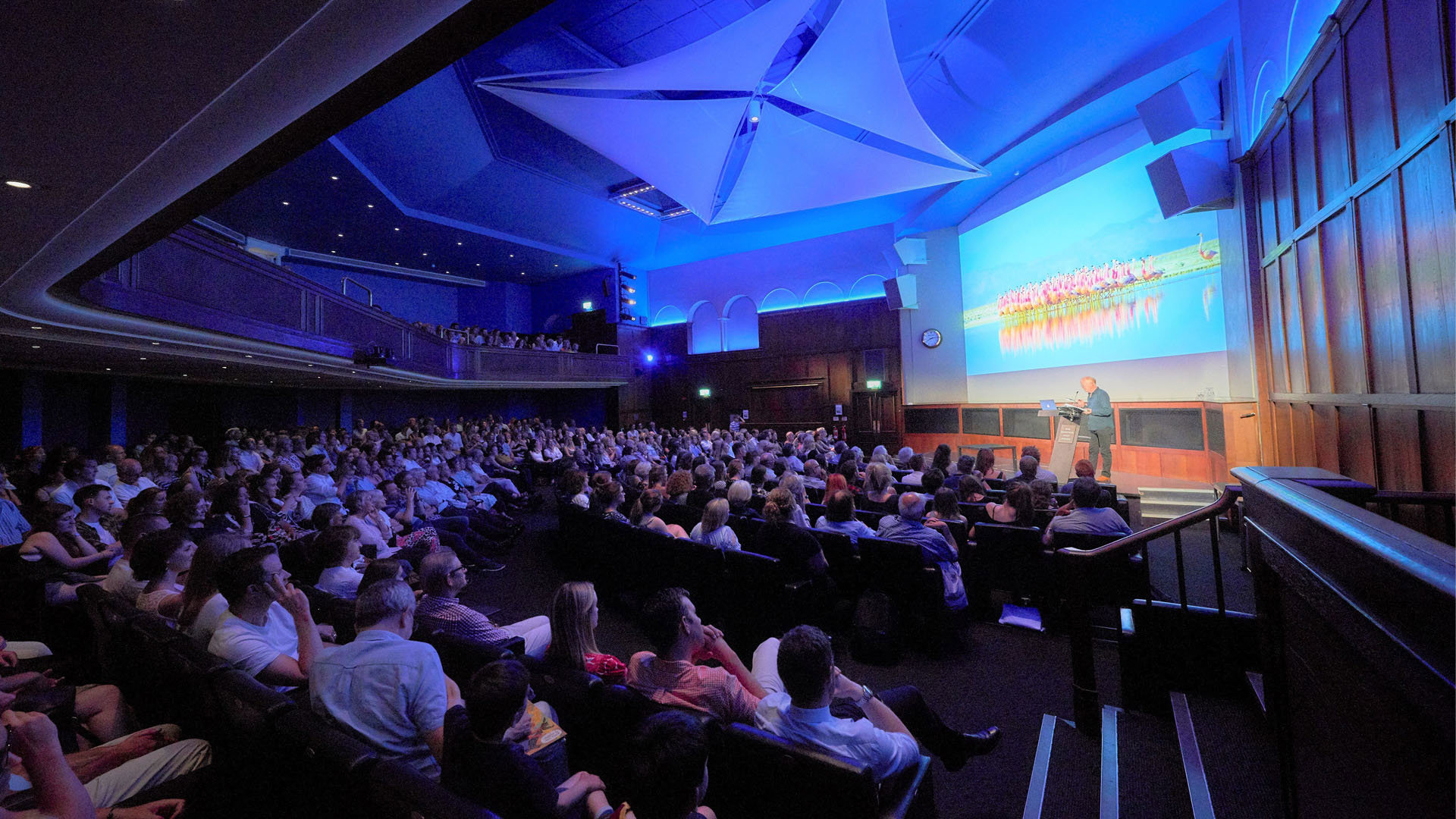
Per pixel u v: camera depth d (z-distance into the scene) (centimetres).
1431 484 341
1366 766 129
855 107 1000
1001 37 889
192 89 192
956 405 1502
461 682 267
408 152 1240
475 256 1898
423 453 1085
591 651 268
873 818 164
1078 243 1135
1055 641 436
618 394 2166
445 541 664
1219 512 305
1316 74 490
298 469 863
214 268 594
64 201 274
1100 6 787
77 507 540
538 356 1827
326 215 1422
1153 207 970
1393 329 382
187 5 151
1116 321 1051
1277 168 610
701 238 2031
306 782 176
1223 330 848
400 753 201
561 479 707
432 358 1354
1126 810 245
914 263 1600
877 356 1748
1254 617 301
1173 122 770
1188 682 314
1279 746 199
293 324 746
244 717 196
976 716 339
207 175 259
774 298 2019
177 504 450
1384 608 114
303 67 187
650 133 1061
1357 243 426
